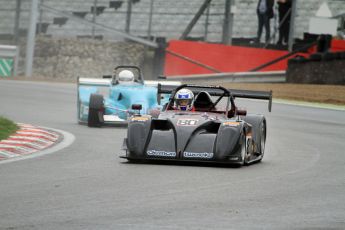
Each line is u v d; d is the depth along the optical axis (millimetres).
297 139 64500
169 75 157125
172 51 156875
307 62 136250
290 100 112000
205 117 46156
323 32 147750
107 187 34188
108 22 174250
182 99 48781
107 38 171625
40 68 161500
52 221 26094
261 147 48969
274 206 30391
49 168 40656
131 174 38844
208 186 35312
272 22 161250
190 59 155000
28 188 33469
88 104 70312
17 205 29078
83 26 174250
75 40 163375
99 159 45438
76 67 160875
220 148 42625
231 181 37312
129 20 172625
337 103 108062
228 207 29781
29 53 145125
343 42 148875
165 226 25625
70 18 163125
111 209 28672
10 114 76625
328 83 130625
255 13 164125
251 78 151250
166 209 28938
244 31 163375
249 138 46031
